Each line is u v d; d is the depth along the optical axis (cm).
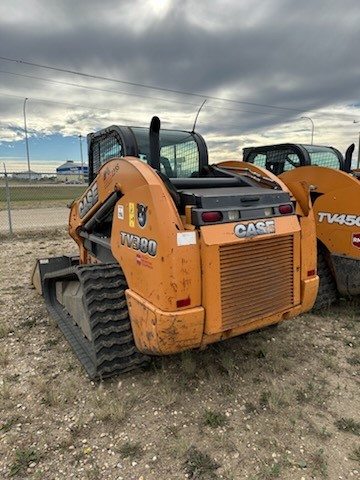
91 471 209
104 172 316
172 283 229
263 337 369
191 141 376
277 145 565
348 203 409
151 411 261
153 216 235
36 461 217
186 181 298
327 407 265
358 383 296
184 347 246
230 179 324
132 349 289
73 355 337
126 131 339
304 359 332
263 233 257
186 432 240
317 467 211
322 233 432
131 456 220
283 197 281
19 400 273
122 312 288
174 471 210
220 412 259
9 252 802
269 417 254
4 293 516
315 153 558
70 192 2995
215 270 237
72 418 254
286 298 280
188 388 286
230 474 206
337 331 389
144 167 257
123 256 277
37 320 419
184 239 231
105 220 363
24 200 2373
